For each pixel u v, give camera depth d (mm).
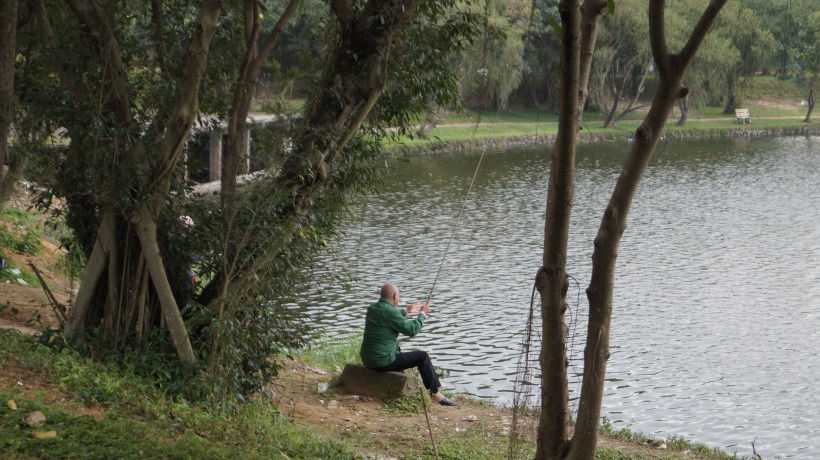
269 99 10352
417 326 11359
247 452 7199
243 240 9023
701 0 34062
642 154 5293
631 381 16625
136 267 9047
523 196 40031
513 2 28609
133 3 9570
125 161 8492
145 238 8656
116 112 8656
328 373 13258
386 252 27391
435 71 9852
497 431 10398
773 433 14156
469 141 59781
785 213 36312
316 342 16109
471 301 21797
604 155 57375
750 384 16453
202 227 9430
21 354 8234
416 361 11477
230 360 9094
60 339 8945
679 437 13680
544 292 5535
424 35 9797
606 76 72188
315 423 9727
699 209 37500
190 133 8961
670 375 16938
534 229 31953
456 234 30797
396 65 9688
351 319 19391
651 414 14953
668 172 50656
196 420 7863
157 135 8844
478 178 46250
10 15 7262
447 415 11117
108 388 7672
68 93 8766
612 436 11508
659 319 20844
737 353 18281
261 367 9883
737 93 76875
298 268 9953
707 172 50406
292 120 9391
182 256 9328
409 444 9289
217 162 30156
